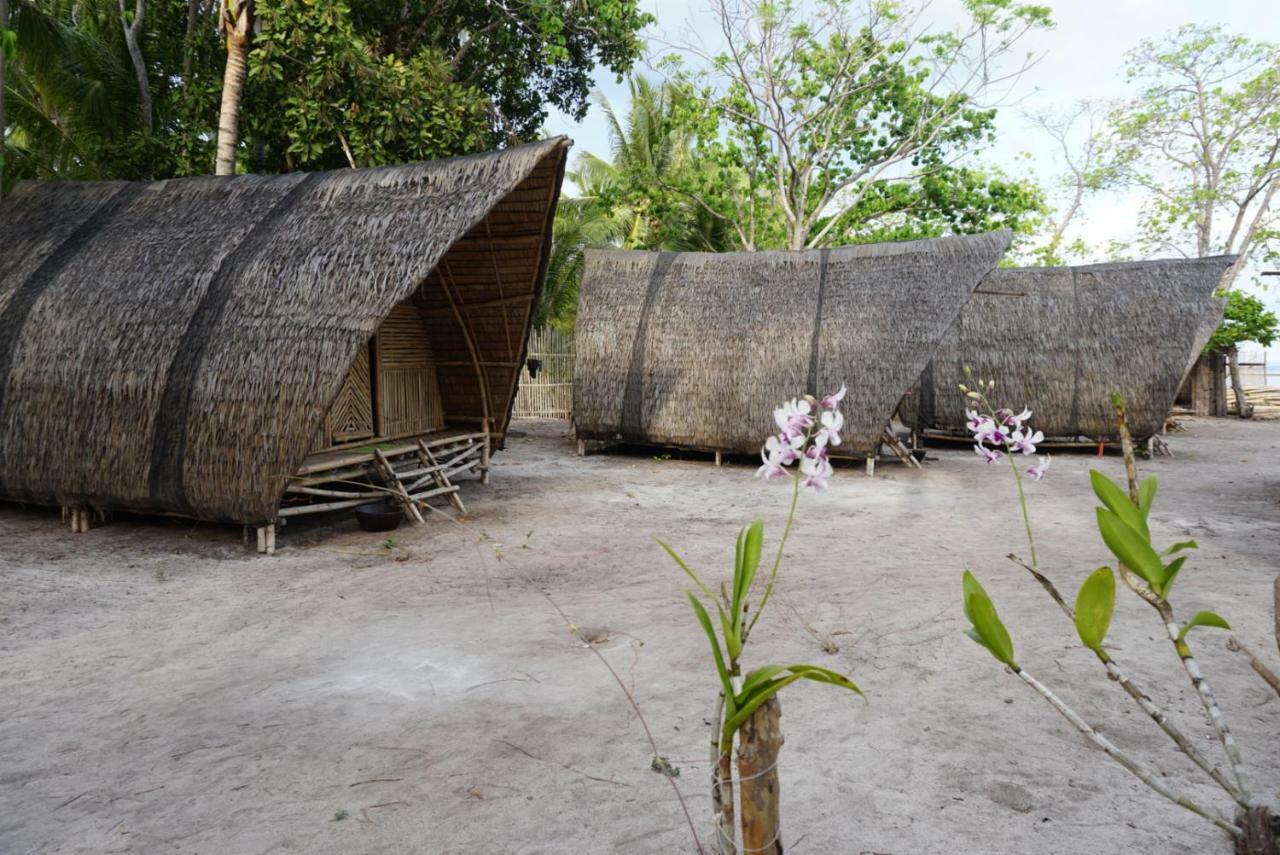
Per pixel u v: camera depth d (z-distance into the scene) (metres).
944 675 4.09
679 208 23.75
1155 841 2.65
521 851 2.65
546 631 4.84
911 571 6.18
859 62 19.50
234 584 5.88
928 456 13.38
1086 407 13.56
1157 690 3.85
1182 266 13.66
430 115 12.25
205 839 2.74
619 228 24.11
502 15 14.83
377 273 6.71
